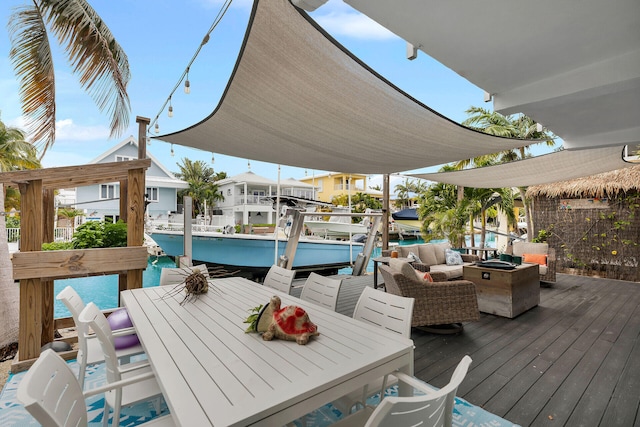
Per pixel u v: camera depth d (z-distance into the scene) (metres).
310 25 1.90
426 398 1.06
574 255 8.07
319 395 1.34
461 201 9.55
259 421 1.16
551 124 3.21
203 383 1.35
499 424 2.20
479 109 11.66
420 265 5.79
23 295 2.95
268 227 18.38
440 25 1.76
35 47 4.26
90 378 2.81
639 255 7.22
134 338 2.49
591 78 2.17
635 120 3.04
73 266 3.08
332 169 5.46
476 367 3.04
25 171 2.90
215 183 25.80
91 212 16.34
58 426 1.05
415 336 3.87
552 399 2.50
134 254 3.33
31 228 2.99
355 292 6.11
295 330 1.80
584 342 3.65
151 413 2.29
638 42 1.90
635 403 2.44
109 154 16.88
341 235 14.84
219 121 3.26
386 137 3.60
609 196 7.54
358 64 2.24
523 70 2.26
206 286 2.88
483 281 4.77
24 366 2.93
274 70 2.36
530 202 9.66
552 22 1.72
